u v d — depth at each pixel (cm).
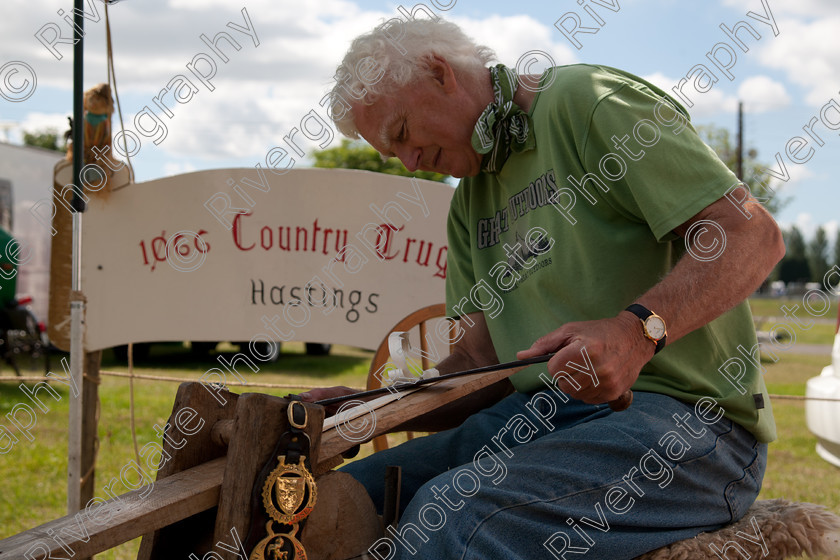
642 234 141
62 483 339
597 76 141
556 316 148
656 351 123
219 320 266
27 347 688
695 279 123
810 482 339
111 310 262
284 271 267
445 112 151
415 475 156
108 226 260
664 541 128
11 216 879
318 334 269
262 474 105
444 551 119
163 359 927
